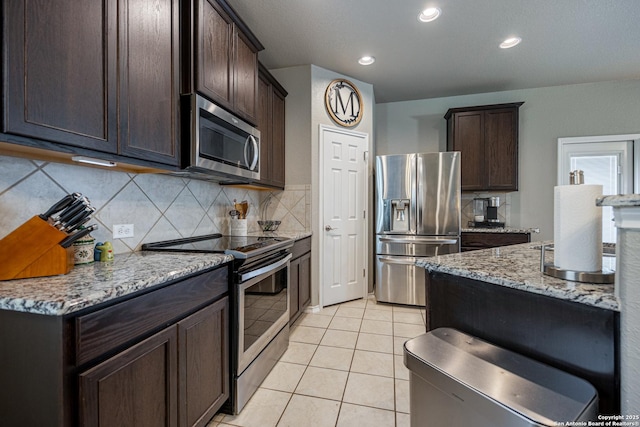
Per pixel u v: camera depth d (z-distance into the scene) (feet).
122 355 3.07
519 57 9.73
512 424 2.26
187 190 7.00
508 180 11.48
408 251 10.52
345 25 7.98
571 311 2.72
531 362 2.90
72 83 3.41
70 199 3.64
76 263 4.09
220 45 5.92
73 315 2.64
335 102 10.67
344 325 8.92
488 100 12.75
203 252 5.21
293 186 10.32
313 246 10.14
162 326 3.66
